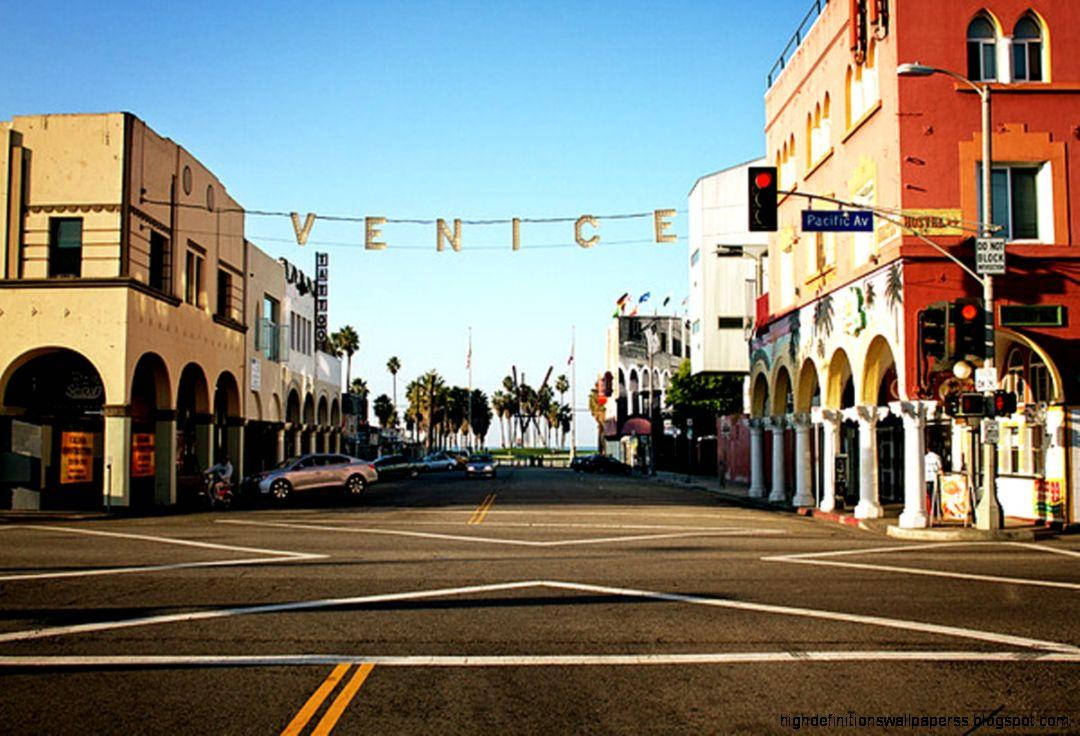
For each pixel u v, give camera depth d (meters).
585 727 6.45
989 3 22.42
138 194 28.72
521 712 6.79
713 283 39.16
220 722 6.57
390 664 8.23
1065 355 21.67
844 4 25.61
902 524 21.08
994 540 19.36
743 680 7.70
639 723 6.54
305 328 50.69
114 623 9.98
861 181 24.45
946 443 27.67
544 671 7.99
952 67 22.28
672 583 12.79
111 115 28.12
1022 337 21.69
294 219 22.73
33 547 17.11
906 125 22.14
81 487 30.55
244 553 16.20
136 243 28.55
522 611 10.70
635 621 10.13
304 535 19.61
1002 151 22.19
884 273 22.84
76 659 8.42
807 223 19.75
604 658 8.46
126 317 27.58
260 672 7.95
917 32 22.28
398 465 58.28
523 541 18.42
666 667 8.13
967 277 21.80
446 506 29.25
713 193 39.66
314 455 33.22
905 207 21.98
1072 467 21.52
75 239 28.22
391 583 12.76
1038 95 22.34
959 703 7.06
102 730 6.40
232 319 37.25
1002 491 24.88
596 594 11.87
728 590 12.20
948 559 15.72
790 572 13.93
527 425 170.88
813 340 28.41
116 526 22.27
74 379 29.94
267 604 11.11
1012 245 21.86
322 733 6.32
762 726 6.49
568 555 16.02
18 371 28.67
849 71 25.58
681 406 54.62
